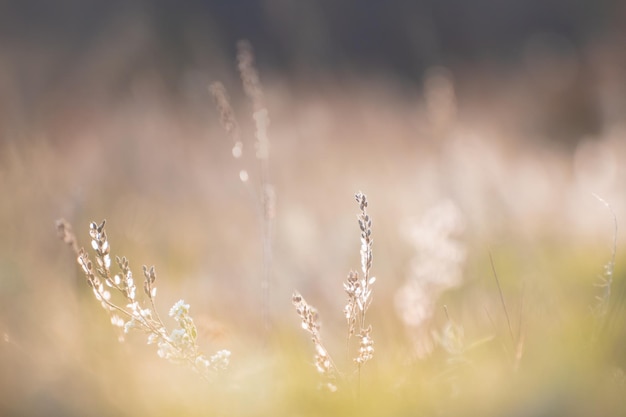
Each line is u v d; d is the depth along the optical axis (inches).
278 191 370.3
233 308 222.8
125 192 343.9
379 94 671.1
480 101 739.4
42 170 283.0
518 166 477.4
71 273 213.0
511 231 287.6
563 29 925.2
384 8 991.0
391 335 196.2
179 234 300.2
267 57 684.1
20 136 294.0
